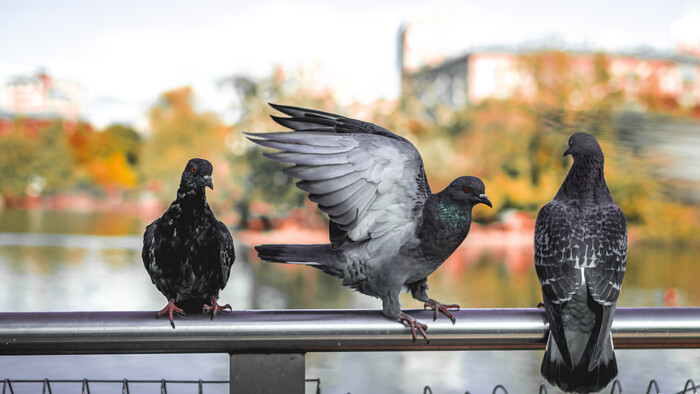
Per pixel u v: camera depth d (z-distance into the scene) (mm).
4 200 52062
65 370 6805
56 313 2258
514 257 19844
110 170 64000
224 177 25641
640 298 12836
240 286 13578
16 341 2234
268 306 11336
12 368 6852
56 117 61625
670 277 15461
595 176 2758
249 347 2332
